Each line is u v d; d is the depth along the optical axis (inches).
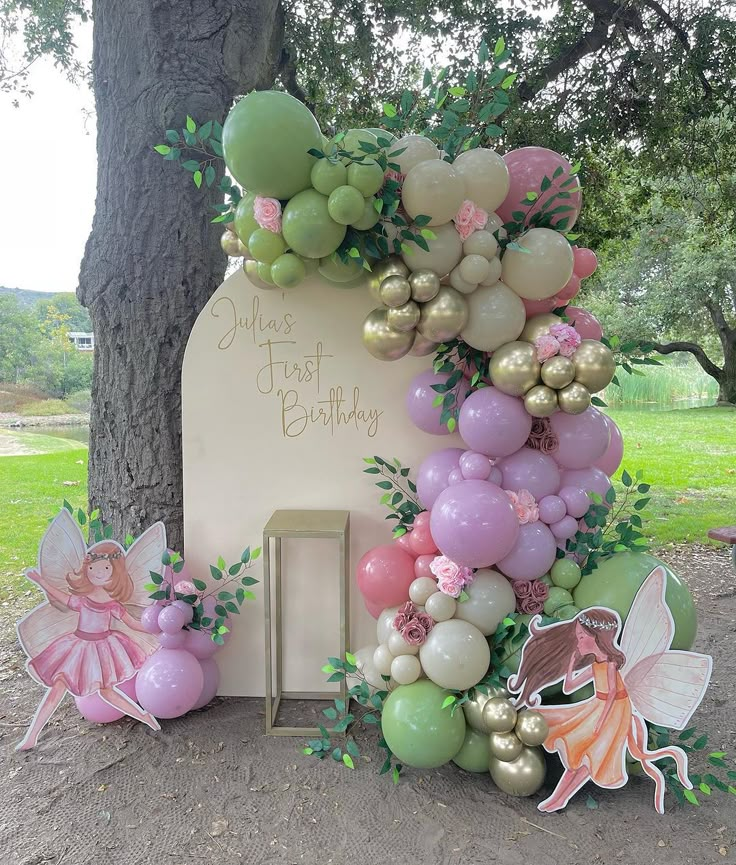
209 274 107.7
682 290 492.7
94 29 108.0
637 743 74.8
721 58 200.4
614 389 590.2
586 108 202.4
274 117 70.0
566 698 79.4
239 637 99.7
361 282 86.7
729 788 74.3
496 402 77.1
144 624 88.9
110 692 88.5
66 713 95.7
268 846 68.7
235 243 86.5
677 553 191.3
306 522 89.2
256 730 91.4
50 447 341.4
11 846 68.2
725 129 225.5
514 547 78.6
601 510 82.4
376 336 81.4
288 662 100.7
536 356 75.2
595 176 226.7
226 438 96.3
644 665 75.4
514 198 80.7
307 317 93.8
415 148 74.7
